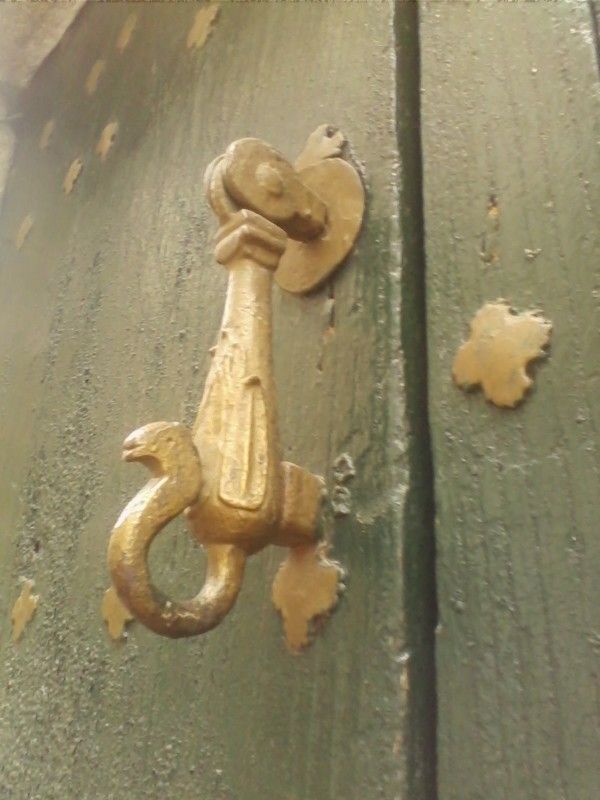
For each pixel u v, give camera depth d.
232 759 0.34
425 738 0.28
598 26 0.33
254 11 0.57
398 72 0.39
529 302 0.30
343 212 0.37
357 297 0.36
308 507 0.32
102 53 0.89
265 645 0.34
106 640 0.48
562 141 0.32
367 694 0.29
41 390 0.71
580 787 0.24
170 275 0.55
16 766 0.53
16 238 0.92
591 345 0.28
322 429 0.35
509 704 0.26
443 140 0.36
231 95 0.56
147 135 0.69
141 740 0.41
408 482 0.31
